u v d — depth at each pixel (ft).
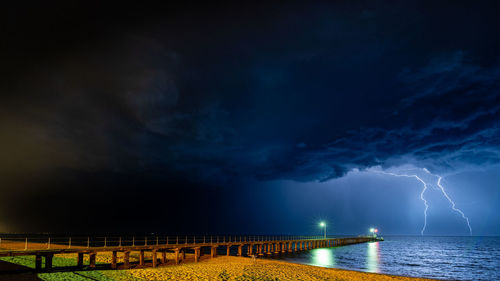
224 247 304.91
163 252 103.65
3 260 94.79
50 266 77.41
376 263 152.97
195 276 76.07
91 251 83.92
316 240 233.14
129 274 75.10
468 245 401.08
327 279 82.43
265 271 90.74
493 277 117.08
